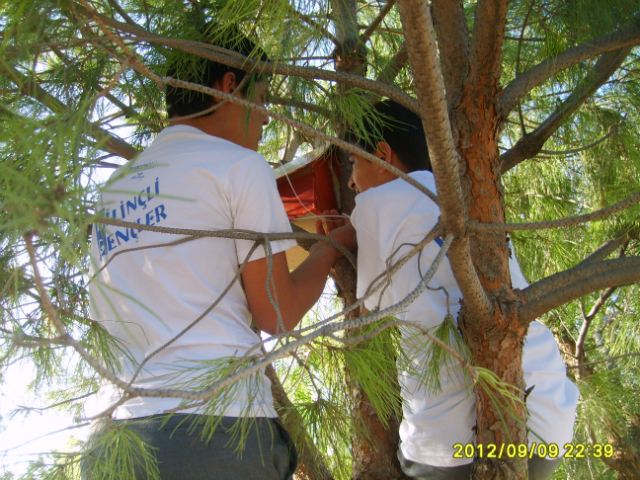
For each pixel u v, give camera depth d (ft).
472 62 3.22
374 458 4.40
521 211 7.16
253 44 3.69
